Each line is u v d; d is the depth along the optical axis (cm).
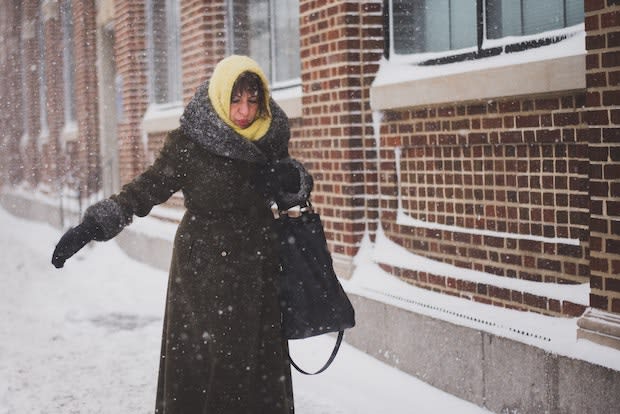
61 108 2048
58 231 1858
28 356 744
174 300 424
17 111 2581
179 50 1242
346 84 710
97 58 1633
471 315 565
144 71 1348
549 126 520
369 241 721
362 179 719
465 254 610
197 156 415
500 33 577
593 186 453
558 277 525
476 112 583
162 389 437
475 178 596
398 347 626
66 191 1891
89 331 844
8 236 1864
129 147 1374
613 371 433
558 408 474
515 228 560
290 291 425
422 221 664
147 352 750
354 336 687
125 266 1266
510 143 554
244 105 412
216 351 416
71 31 1959
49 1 2050
